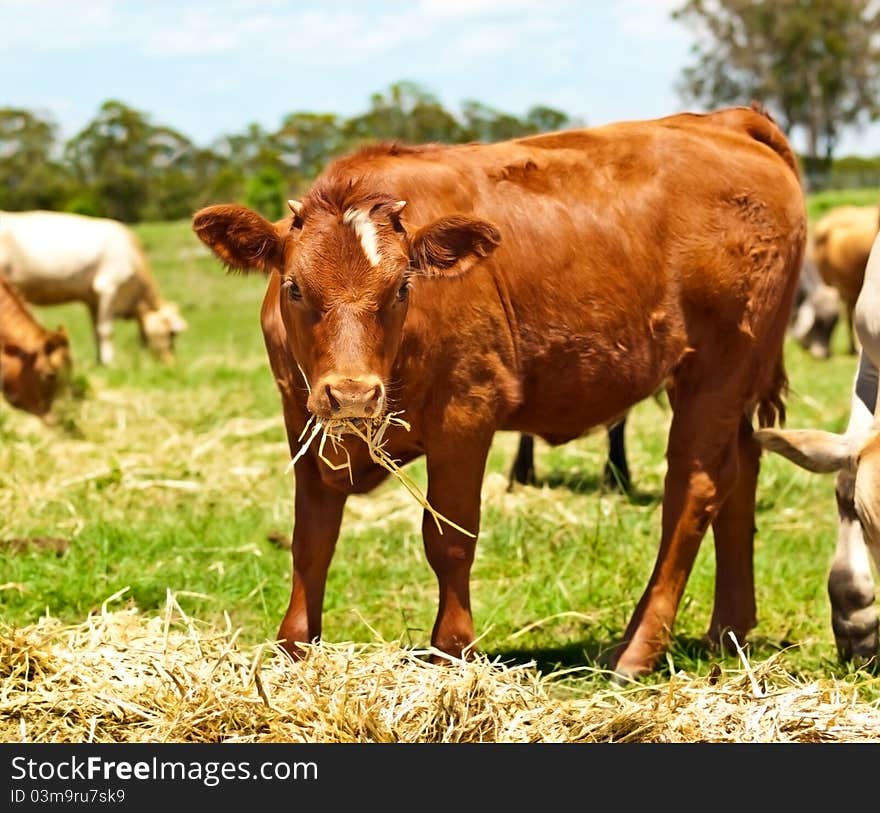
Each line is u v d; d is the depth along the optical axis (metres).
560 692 5.24
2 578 6.71
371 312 4.56
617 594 6.62
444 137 75.06
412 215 5.10
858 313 5.76
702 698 4.76
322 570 5.32
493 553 7.46
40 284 18.34
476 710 4.56
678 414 5.83
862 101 80.19
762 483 9.07
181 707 4.51
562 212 5.43
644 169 5.68
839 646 5.69
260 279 38.28
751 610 6.05
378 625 6.20
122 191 73.88
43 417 11.75
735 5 79.06
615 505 8.44
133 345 21.88
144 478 9.37
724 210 5.76
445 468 5.14
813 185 65.75
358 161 5.23
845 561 5.65
